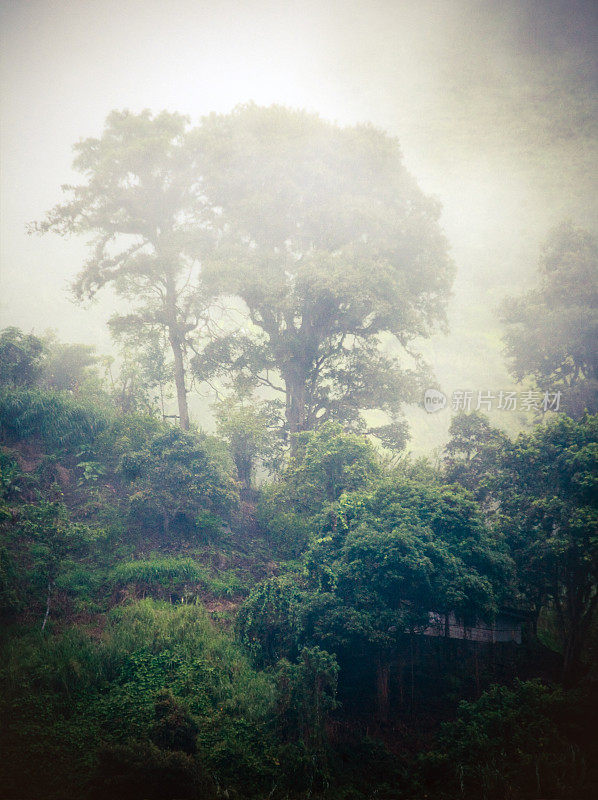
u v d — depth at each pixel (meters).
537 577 16.53
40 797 9.66
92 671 13.33
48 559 15.08
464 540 15.16
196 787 9.98
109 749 10.12
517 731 12.31
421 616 14.86
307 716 12.65
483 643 17.39
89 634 14.90
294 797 10.87
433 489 16.59
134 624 15.45
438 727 13.98
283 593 15.73
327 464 19.55
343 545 15.62
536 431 17.84
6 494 18.98
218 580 19.03
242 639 15.71
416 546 14.21
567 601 16.41
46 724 11.45
